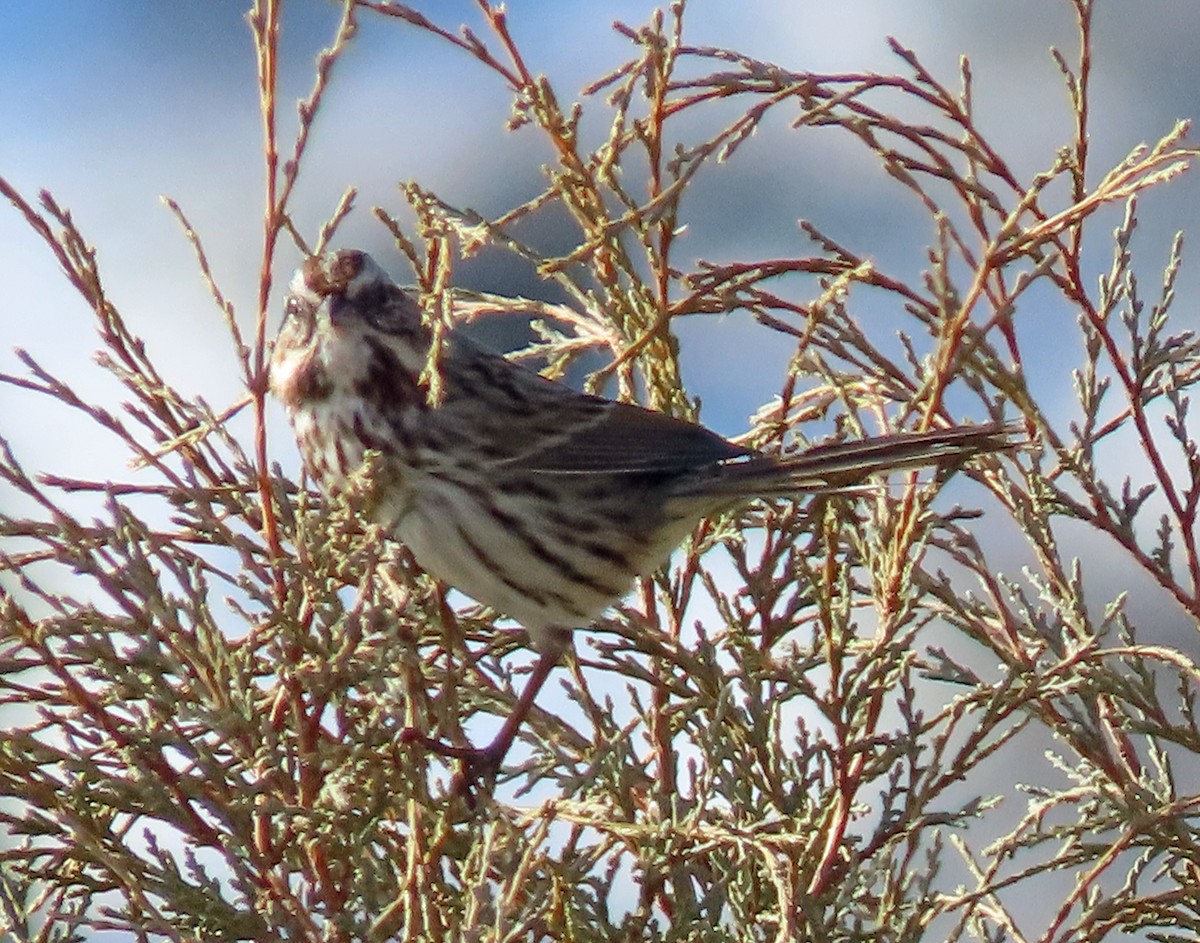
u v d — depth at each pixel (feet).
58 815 26.32
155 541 26.94
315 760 26.89
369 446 33.76
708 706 31.55
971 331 30.32
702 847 29.12
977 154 32.60
